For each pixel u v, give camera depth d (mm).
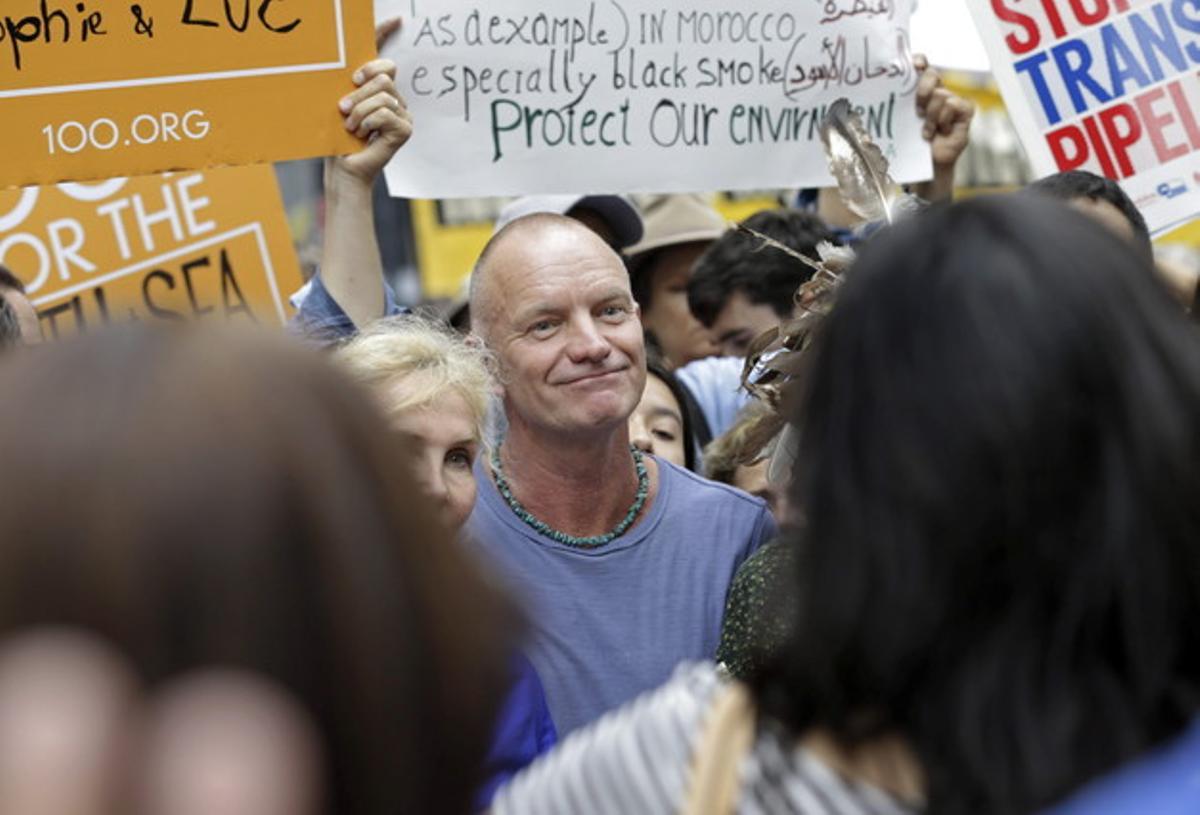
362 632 948
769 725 1496
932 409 1415
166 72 3844
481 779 1056
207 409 935
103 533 884
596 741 1571
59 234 4098
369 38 3941
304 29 3900
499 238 3412
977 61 4957
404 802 977
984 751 1389
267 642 907
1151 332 1439
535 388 3279
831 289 2809
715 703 1543
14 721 791
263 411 953
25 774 780
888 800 1443
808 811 1456
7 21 3766
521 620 1098
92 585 876
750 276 5004
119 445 905
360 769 958
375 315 3932
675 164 4242
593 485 3279
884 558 1421
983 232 1470
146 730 812
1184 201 4348
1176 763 1088
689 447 4254
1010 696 1395
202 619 893
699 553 3287
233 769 805
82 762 787
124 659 870
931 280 1453
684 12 4223
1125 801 1066
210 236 4113
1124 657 1415
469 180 4141
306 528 940
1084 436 1408
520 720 2537
